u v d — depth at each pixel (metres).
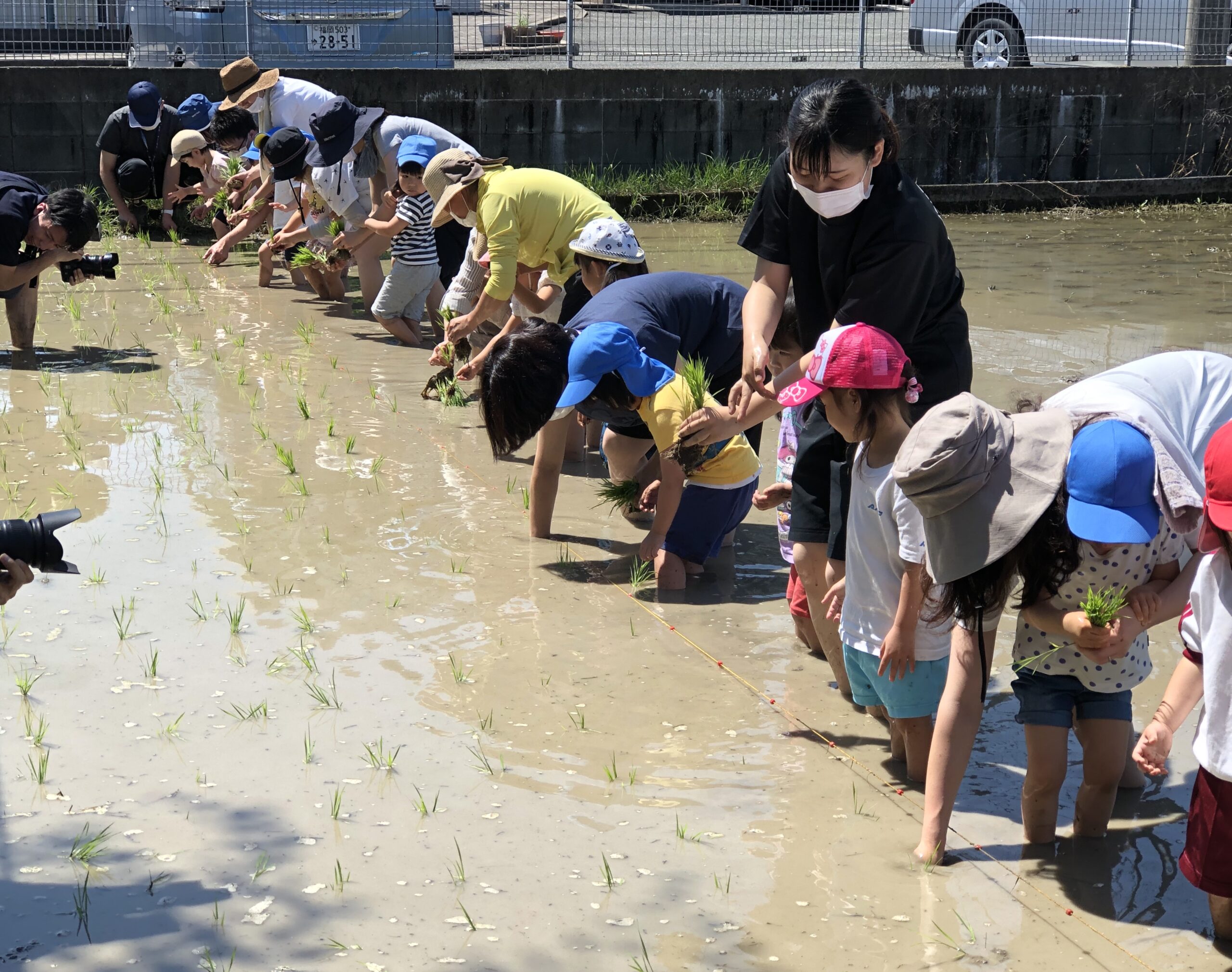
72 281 8.19
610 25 16.47
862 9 15.85
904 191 3.89
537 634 4.56
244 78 10.77
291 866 3.19
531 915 3.01
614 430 5.62
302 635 4.47
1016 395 7.35
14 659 4.25
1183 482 3.02
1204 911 3.08
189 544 5.23
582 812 3.46
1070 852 3.32
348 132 8.95
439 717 3.96
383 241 9.45
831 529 3.95
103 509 5.59
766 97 15.44
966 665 3.24
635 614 4.79
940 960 2.87
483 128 14.48
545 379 4.93
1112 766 3.29
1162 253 12.88
